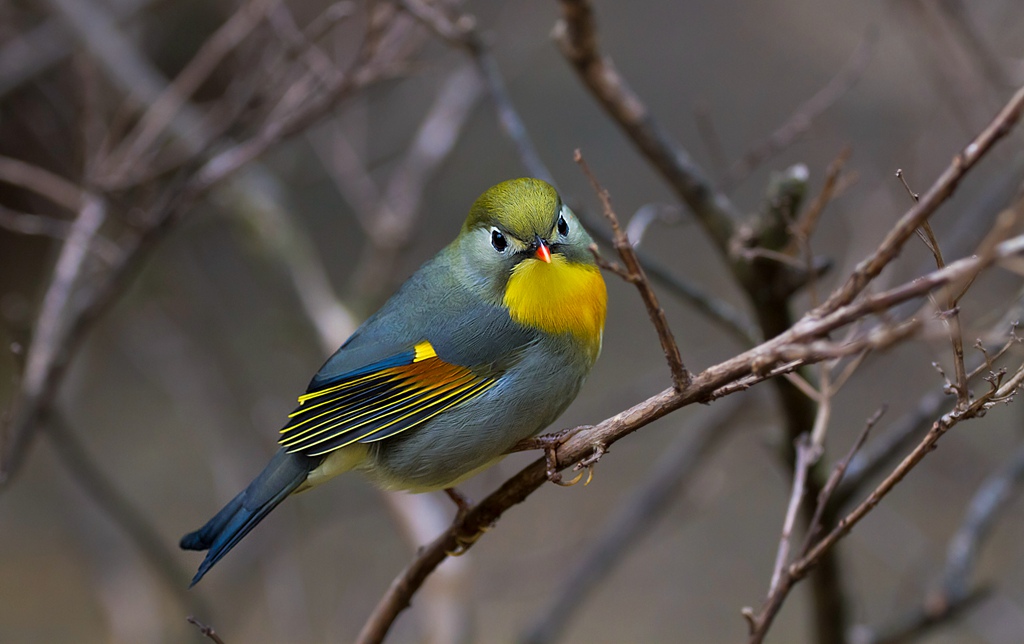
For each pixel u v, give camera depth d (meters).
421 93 14.78
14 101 12.12
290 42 8.54
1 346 16.98
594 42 7.19
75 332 8.24
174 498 17.48
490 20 14.80
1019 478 8.48
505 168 18.67
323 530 15.73
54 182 9.16
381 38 8.98
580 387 6.99
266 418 14.70
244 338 17.14
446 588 9.03
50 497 17.20
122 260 8.23
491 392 6.67
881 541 13.62
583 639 14.84
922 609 8.14
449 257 7.11
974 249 8.60
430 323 6.80
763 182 17.62
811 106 9.98
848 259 10.51
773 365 4.58
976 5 12.09
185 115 11.09
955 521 14.33
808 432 7.18
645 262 7.72
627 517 10.55
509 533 15.65
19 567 16.56
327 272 18.77
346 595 14.52
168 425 19.00
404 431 6.70
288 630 13.28
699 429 11.01
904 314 7.80
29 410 8.20
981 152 4.16
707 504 14.32
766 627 5.19
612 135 19.19
